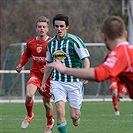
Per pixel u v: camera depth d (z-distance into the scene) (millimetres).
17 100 44469
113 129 25266
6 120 29562
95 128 25656
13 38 63344
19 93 50500
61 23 20375
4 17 63375
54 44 20641
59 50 20531
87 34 63156
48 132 23641
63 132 19812
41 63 23750
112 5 64250
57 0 66375
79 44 20359
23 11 64062
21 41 63562
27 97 23344
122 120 29344
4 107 38750
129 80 12180
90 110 36031
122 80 12383
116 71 11641
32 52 23984
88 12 64375
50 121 23672
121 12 63625
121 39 12008
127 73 12039
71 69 11711
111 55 11797
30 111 23969
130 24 52156
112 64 11641
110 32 11891
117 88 12672
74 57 20531
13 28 63531
